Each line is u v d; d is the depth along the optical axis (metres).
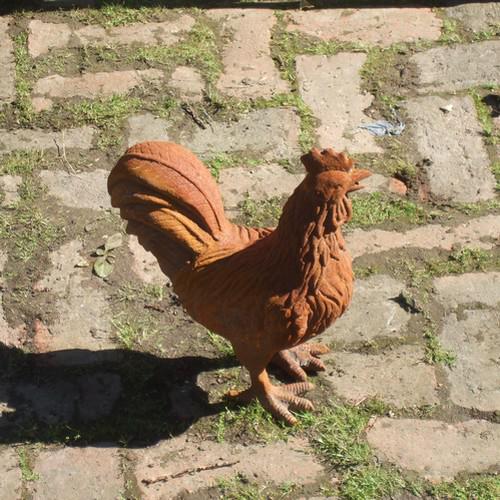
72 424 1.61
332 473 1.57
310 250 1.45
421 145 1.92
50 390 1.64
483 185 1.87
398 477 1.57
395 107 1.98
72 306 1.72
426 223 1.82
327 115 1.96
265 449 1.59
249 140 1.92
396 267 1.77
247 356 1.55
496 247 1.79
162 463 1.58
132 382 1.65
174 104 1.97
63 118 1.95
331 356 1.68
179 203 1.49
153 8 2.13
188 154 1.50
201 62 2.03
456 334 1.70
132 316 1.71
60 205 1.83
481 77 2.02
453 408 1.63
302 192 1.44
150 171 1.48
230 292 1.50
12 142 1.92
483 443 1.60
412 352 1.68
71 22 2.10
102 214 1.82
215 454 1.59
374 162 1.90
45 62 2.03
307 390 1.64
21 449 1.58
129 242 1.79
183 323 1.71
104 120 1.94
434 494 1.55
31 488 1.55
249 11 2.13
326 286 1.47
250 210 1.83
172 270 1.53
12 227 1.80
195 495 1.55
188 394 1.64
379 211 1.83
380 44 2.07
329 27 2.11
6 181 1.86
